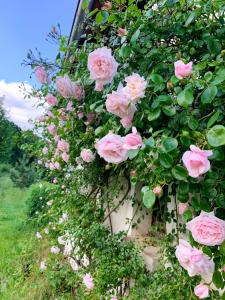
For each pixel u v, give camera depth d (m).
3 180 17.56
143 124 1.54
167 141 1.24
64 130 3.02
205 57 1.58
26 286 4.18
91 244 2.95
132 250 2.53
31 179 16.72
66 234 3.61
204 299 1.40
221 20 1.67
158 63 1.72
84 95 2.33
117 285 2.50
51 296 3.73
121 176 2.94
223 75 1.24
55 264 3.85
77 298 3.14
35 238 5.73
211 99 1.22
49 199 5.29
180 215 2.02
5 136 19.44
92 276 2.62
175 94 1.40
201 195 1.28
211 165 1.26
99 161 3.07
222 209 1.29
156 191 1.27
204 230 1.13
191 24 1.74
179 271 1.82
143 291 2.19
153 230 2.73
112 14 1.85
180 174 1.21
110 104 1.46
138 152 1.35
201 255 1.19
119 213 3.16
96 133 1.91
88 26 2.37
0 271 5.16
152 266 2.37
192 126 1.31
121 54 1.70
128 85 1.42
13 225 9.18
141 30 1.76
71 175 3.76
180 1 1.72
